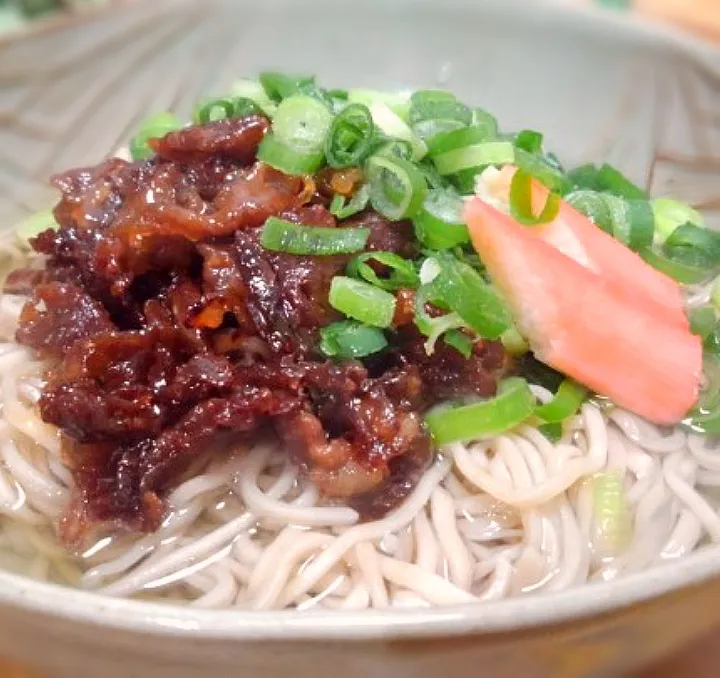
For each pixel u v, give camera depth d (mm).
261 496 206
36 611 170
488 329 206
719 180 279
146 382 199
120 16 296
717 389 221
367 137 216
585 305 208
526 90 303
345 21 306
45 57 290
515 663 175
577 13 295
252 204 208
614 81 296
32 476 210
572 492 211
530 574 200
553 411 210
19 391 217
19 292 238
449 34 305
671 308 219
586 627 171
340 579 200
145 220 205
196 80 307
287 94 237
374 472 198
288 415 198
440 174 229
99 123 298
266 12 304
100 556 201
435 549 203
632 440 216
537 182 219
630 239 234
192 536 206
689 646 200
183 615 167
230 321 206
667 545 206
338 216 214
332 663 169
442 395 210
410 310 206
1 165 289
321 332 205
